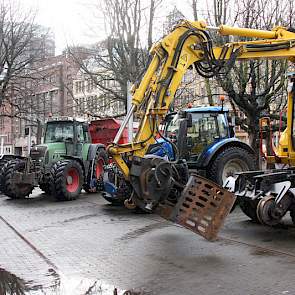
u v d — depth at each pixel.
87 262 6.54
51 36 27.70
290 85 8.80
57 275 5.94
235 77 14.48
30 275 5.97
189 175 7.84
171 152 9.23
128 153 7.44
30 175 13.31
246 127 15.71
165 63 7.91
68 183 13.59
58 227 9.27
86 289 5.35
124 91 18.25
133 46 17.95
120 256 6.83
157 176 7.08
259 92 15.19
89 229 9.00
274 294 5.01
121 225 9.38
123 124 7.62
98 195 14.91
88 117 24.98
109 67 20.36
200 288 5.28
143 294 5.12
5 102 29.31
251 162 11.66
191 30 8.14
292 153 8.81
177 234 8.34
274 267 6.05
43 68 31.78
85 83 30.45
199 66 8.52
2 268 6.32
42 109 29.41
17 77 24.80
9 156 15.21
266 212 7.57
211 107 12.08
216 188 6.91
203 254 6.85
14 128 51.38
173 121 11.61
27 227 9.32
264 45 8.84
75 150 14.52
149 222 9.67
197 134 11.64
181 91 19.83
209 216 6.84
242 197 8.27
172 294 5.10
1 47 22.94
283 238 7.81
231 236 8.07
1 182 13.95
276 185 7.73
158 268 6.15
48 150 13.95
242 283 5.42
